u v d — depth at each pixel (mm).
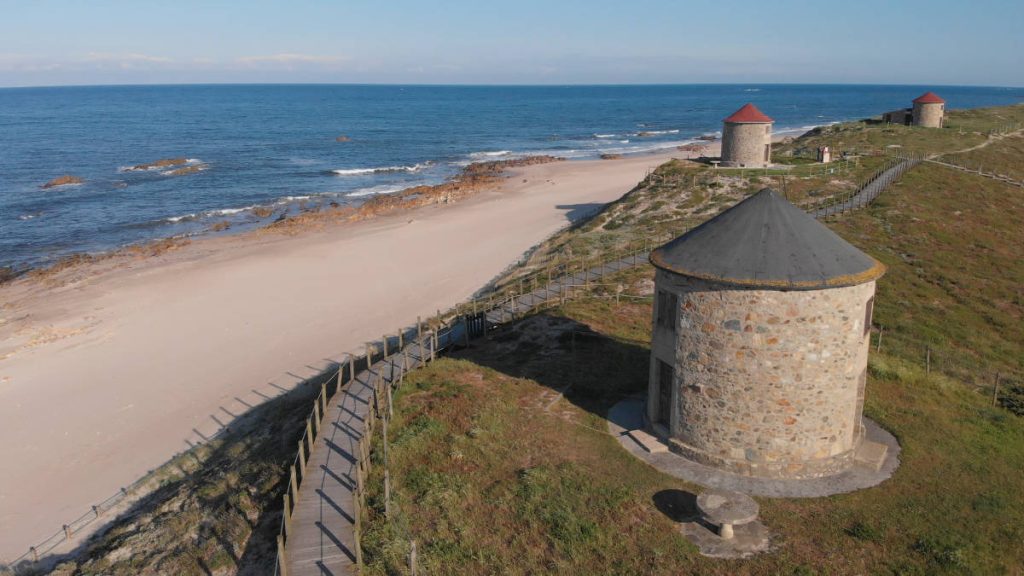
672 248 17469
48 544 20844
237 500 17938
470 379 22844
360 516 14953
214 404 29047
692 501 15625
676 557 13703
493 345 26625
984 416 20828
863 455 17359
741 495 14945
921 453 17859
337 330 36375
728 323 16062
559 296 31844
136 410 28969
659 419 18688
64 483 24203
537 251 46281
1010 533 14562
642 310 29281
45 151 112875
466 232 56312
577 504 15367
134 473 24562
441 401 20844
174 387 30812
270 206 71375
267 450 21438
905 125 72125
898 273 33000
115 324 38406
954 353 25953
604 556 13719
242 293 42812
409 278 44719
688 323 16703
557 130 156500
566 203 66562
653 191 51688
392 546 13750
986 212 42688
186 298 42219
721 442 16781
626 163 95188
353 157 109812
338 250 52031
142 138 133250
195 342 35625
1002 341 27375
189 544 17016
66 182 83938
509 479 16422
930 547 13953
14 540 21234
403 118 188250
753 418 16328
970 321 28828
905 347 26062
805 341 15773
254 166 98750
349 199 74750
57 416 28766
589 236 44031
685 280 16516
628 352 24641
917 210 41875
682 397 17266
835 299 15672
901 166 52438
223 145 123062
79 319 39281
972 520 15000
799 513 15172
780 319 15680
